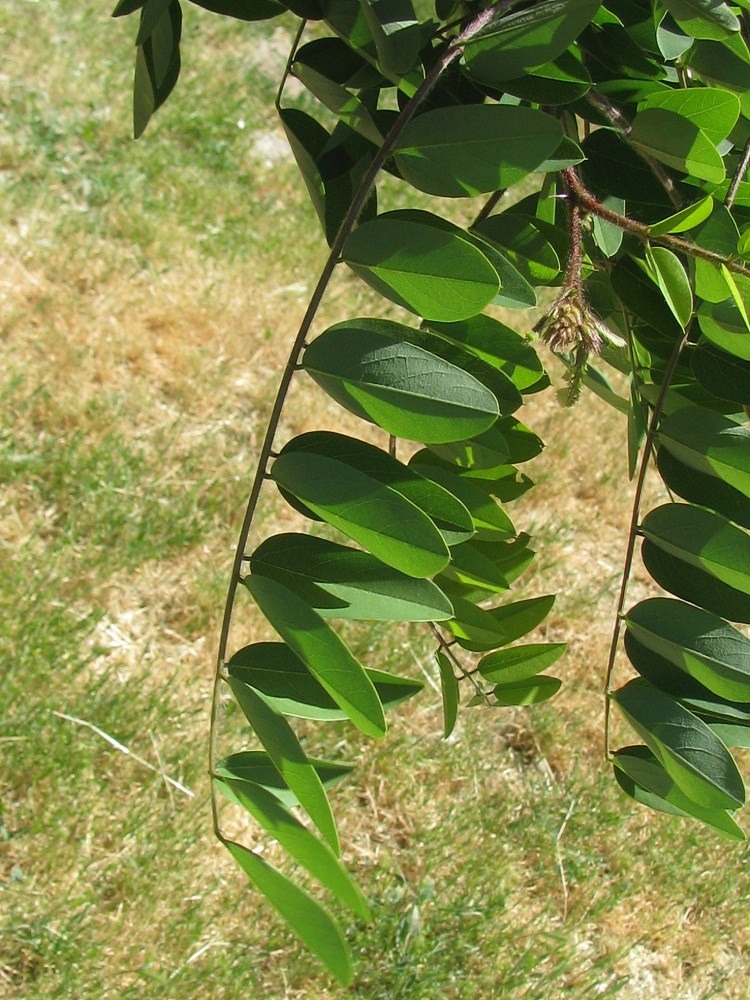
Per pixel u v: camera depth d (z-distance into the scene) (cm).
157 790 121
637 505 45
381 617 40
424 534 38
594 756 143
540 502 179
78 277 188
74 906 109
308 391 185
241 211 223
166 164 226
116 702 126
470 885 123
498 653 49
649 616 44
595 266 49
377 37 41
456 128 39
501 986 115
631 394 46
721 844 134
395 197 233
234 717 132
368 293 211
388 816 129
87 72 245
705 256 41
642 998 122
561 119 48
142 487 156
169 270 199
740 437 43
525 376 43
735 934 129
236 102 254
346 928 115
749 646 43
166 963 107
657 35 45
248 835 121
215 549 153
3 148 211
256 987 108
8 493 149
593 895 127
